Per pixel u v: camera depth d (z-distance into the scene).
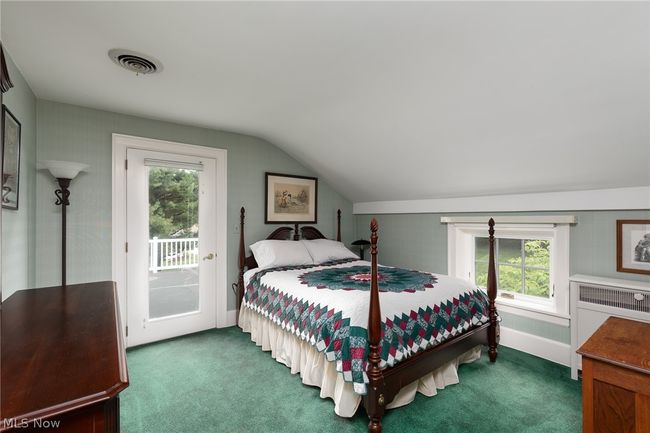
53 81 2.28
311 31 1.62
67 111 2.72
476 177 2.96
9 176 1.89
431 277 2.80
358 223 4.73
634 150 2.02
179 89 2.39
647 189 2.26
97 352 0.90
